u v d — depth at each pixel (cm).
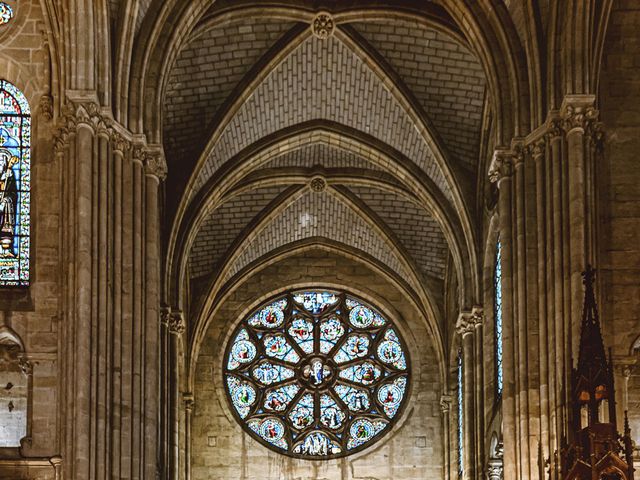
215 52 4797
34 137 3747
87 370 3488
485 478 4897
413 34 4788
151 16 3931
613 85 3847
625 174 3775
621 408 3609
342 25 4803
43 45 3809
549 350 3622
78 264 3547
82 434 3431
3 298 3628
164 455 4781
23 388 3872
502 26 3981
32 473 3431
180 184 4984
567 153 3678
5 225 3738
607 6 3712
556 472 2975
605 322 3666
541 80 3825
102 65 3728
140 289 3731
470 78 4862
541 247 3719
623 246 3725
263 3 4594
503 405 3800
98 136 3678
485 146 4947
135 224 3759
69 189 3609
